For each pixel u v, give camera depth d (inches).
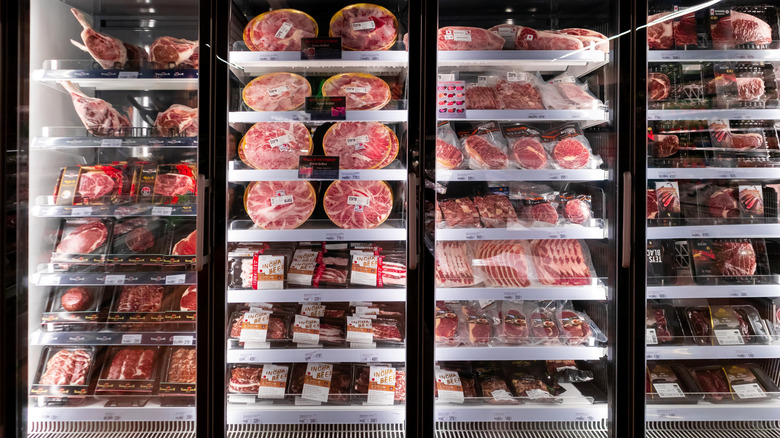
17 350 73.7
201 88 73.4
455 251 86.0
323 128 86.8
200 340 74.7
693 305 88.1
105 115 82.4
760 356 79.9
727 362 90.3
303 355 78.0
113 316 79.8
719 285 79.5
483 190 91.7
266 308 86.5
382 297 77.4
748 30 84.2
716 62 86.8
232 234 76.6
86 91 91.4
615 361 77.2
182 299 82.4
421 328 76.0
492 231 77.5
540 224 83.2
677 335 84.6
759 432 81.3
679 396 82.7
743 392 83.3
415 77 74.4
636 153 74.7
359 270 82.0
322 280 81.9
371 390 82.0
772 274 86.3
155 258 79.0
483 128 87.2
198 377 74.9
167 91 93.7
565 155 83.5
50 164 82.7
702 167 78.3
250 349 78.6
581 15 94.2
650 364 87.7
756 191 85.5
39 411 77.6
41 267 78.5
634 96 74.5
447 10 94.3
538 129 91.3
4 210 72.4
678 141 86.1
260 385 82.0
